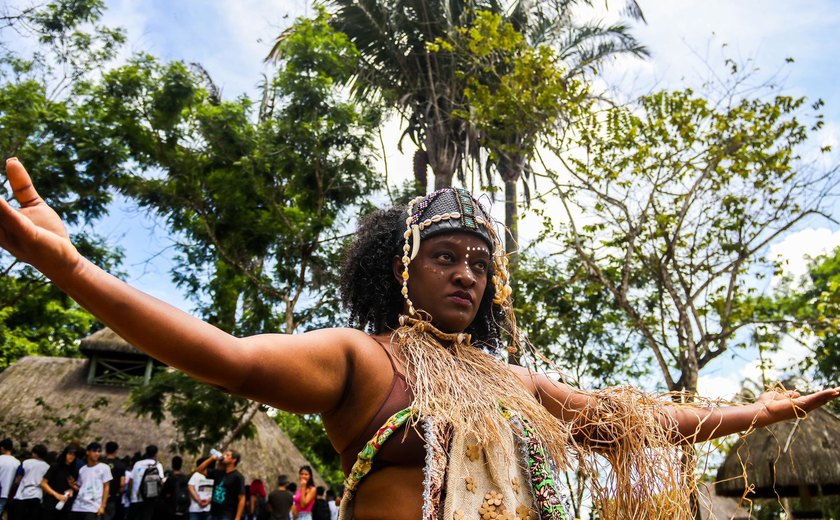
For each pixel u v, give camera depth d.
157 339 1.53
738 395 2.68
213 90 18.34
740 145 12.42
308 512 12.95
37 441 19.00
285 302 14.48
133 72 14.14
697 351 13.38
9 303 15.98
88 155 14.00
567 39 19.22
